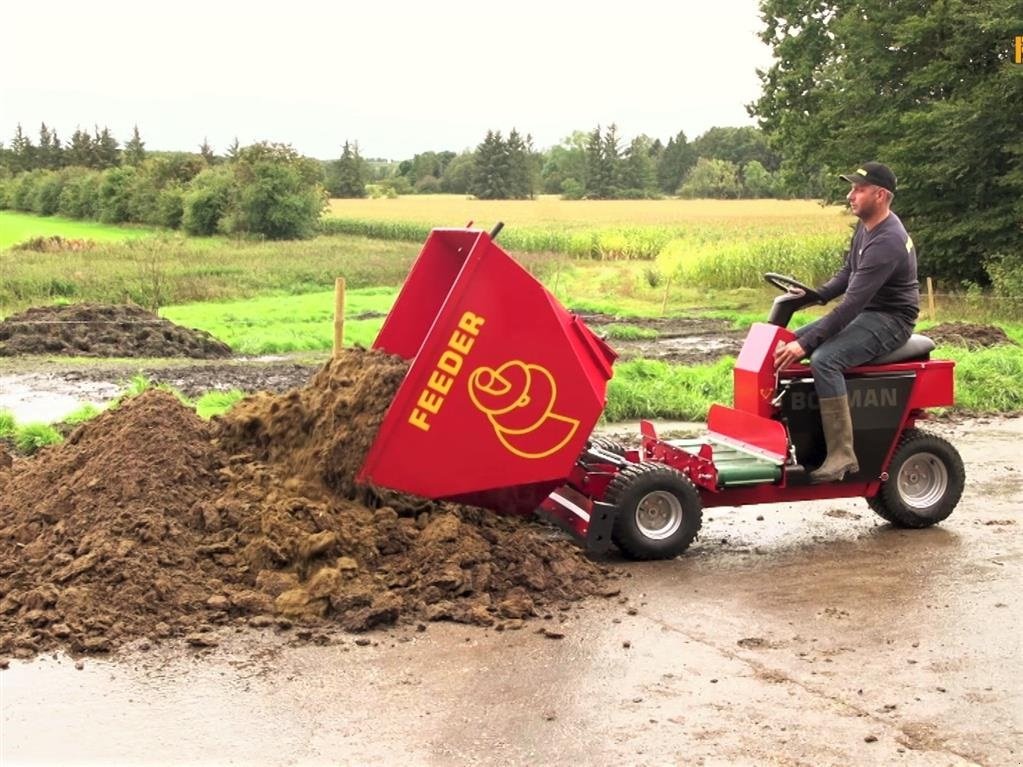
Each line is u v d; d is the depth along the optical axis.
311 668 5.61
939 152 31.92
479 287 6.67
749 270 37.53
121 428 7.44
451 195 149.38
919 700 5.30
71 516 6.89
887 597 6.78
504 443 6.85
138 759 4.66
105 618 6.00
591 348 7.15
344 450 7.08
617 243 55.00
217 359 20.41
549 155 157.38
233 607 6.24
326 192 81.50
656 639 6.07
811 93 38.62
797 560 7.58
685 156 155.75
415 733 4.92
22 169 129.50
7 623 6.01
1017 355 16.58
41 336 20.97
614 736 4.91
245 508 6.87
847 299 7.60
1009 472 10.41
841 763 4.68
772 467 7.75
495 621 6.24
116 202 86.00
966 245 32.53
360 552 6.66
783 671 5.64
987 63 32.62
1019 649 5.93
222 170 76.38
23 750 4.73
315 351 21.66
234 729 4.94
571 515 7.52
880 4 34.31
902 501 8.27
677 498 7.49
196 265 42.66
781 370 7.88
